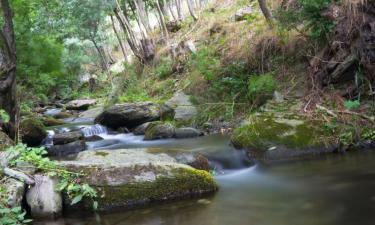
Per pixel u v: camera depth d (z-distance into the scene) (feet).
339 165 19.90
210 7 64.64
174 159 20.25
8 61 26.81
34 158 17.29
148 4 74.43
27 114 44.39
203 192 17.42
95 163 17.29
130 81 60.18
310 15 28.58
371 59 25.12
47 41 60.44
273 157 22.33
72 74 88.79
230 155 23.94
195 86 40.37
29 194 15.93
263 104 31.01
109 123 38.63
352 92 25.89
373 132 22.00
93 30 75.20
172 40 62.85
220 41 46.11
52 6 55.47
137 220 14.90
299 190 17.28
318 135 22.63
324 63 28.63
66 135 31.07
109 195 16.05
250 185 18.75
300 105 26.84
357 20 25.61
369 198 15.46
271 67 34.58
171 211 15.60
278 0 41.73
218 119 33.58
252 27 42.88
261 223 14.03
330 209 14.83
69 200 15.94
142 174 16.71
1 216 14.03
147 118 36.81
